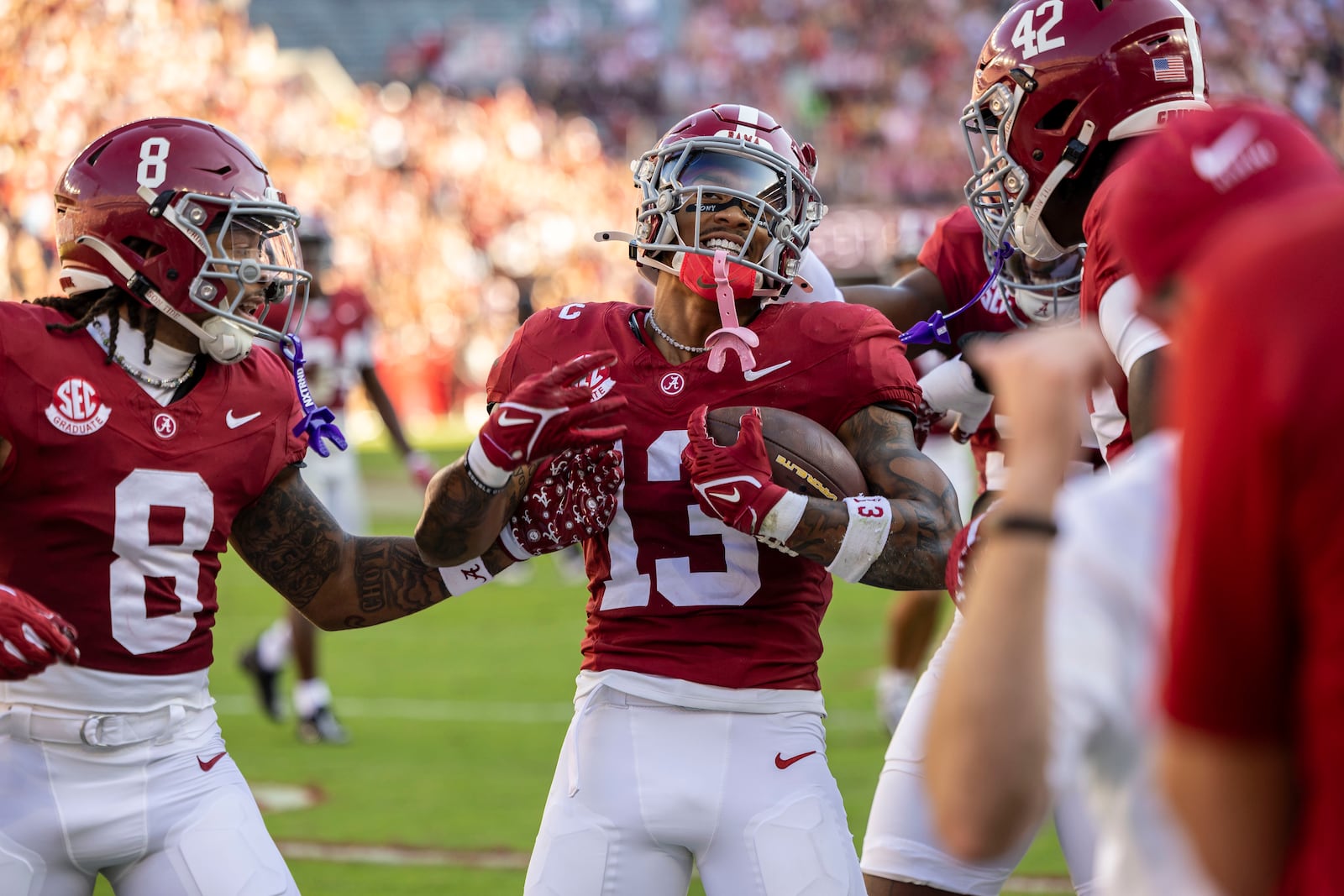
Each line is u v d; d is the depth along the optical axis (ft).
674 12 206.18
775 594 19.04
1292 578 9.02
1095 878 19.88
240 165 19.16
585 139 179.32
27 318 18.29
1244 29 149.79
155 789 18.34
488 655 58.65
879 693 44.47
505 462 17.97
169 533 18.67
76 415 18.17
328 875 31.68
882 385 19.26
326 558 20.24
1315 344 8.74
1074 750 9.83
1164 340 16.57
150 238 18.53
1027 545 9.75
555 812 18.90
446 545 18.83
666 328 19.83
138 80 109.09
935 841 20.53
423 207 151.94
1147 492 10.37
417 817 36.19
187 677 18.94
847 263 109.91
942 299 25.35
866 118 183.93
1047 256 21.88
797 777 18.57
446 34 195.83
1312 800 9.30
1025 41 20.72
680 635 18.88
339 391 52.90
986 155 21.97
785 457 18.52
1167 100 20.39
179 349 19.15
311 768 41.16
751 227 19.21
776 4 196.13
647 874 18.47
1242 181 10.44
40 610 16.87
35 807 17.74
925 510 18.33
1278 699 9.30
